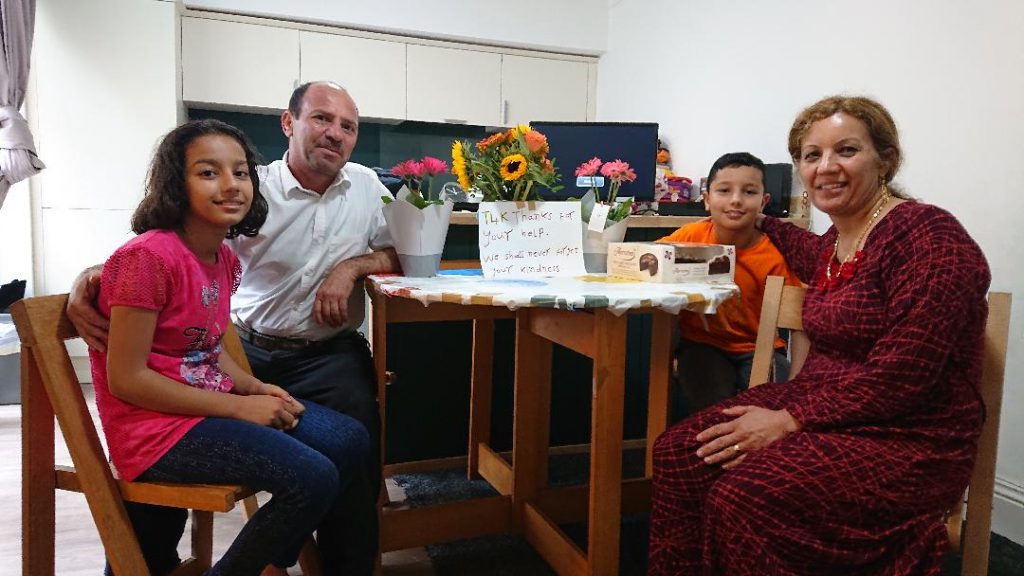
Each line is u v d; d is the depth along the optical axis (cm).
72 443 110
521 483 181
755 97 288
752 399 135
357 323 179
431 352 230
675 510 128
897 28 219
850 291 127
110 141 329
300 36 371
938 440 117
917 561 110
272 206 166
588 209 169
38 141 320
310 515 115
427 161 157
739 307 187
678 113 346
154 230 121
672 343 195
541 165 165
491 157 164
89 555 171
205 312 124
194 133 120
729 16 304
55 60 318
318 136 161
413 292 129
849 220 136
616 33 406
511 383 239
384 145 424
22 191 319
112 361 112
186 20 352
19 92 301
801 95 262
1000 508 190
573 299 119
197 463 114
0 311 304
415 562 172
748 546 108
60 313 113
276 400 128
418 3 381
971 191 196
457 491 214
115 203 332
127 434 117
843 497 109
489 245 158
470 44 399
